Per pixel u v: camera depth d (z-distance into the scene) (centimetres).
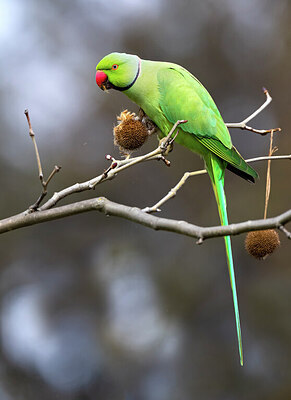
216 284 1391
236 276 1388
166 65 664
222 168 669
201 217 1462
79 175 1472
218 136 654
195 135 655
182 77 659
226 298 1372
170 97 650
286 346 1291
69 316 1404
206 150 668
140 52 1571
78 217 1506
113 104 1520
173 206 1474
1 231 472
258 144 1492
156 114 660
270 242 491
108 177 473
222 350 1323
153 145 1404
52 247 1488
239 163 649
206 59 1565
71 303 1420
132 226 1488
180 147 1462
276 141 1485
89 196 1466
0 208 1444
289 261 1366
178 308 1375
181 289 1388
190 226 402
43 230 1498
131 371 1309
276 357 1284
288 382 1253
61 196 473
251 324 1336
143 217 425
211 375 1295
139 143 533
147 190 1476
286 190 1434
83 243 1488
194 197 1474
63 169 1471
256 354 1302
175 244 1458
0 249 1471
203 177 1469
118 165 484
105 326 1366
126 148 533
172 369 1305
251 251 495
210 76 1563
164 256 1448
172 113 652
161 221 415
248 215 1423
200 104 652
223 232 388
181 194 1476
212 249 1414
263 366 1285
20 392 1320
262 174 1455
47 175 1466
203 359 1312
